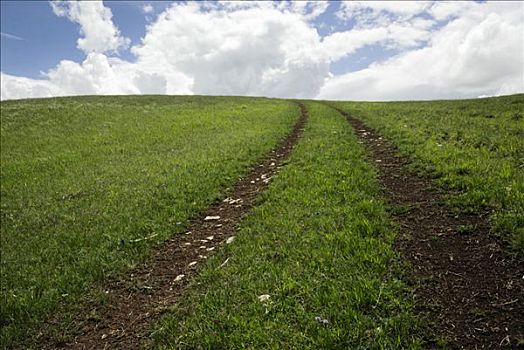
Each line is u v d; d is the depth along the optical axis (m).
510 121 19.50
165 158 19.75
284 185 12.16
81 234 10.72
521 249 6.43
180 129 30.11
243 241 8.72
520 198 7.93
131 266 8.68
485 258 6.54
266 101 61.16
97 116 38.31
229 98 67.56
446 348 4.79
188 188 13.59
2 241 11.29
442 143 14.34
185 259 8.92
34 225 12.34
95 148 24.81
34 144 27.03
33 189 16.86
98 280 8.28
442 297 5.74
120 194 14.12
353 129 22.84
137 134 28.95
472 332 5.02
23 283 8.44
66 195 15.24
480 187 9.09
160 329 6.12
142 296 7.59
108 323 6.89
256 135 23.88
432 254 6.88
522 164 10.32
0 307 7.51
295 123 30.19
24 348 6.50
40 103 48.56
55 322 7.07
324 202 9.79
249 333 5.47
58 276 8.55
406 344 4.86
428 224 8.02
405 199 9.60
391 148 15.55
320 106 47.84
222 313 6.11
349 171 12.23
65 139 28.28
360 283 6.09
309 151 16.66
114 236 10.24
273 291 6.41
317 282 6.36
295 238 8.09
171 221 10.98
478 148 12.88
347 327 5.24
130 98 60.56
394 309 5.55
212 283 7.12
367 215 8.65
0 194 16.62
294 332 5.38
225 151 19.19
